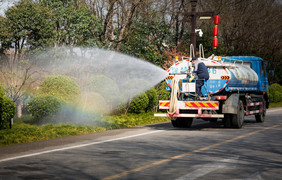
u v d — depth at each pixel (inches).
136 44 999.0
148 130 576.7
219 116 568.7
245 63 751.1
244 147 406.3
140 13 1029.2
